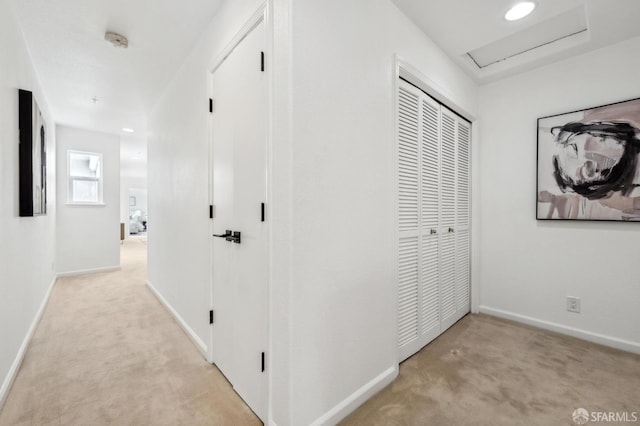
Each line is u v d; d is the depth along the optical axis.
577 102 2.20
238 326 1.55
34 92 2.36
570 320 2.24
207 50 1.94
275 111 1.22
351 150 1.39
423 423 1.32
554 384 1.61
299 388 1.17
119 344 2.10
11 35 1.73
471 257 2.72
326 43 1.27
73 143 4.22
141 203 11.78
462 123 2.58
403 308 1.86
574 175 2.20
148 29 1.98
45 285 3.01
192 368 1.80
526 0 1.63
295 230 1.15
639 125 1.94
